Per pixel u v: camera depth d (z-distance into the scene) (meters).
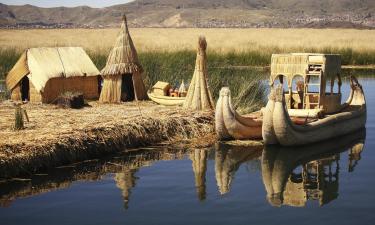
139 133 13.14
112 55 17.84
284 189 9.96
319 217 8.45
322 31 89.94
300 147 13.33
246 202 9.20
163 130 13.67
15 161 10.55
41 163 10.98
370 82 26.75
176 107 16.28
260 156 12.41
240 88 17.91
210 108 15.79
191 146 13.20
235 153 12.65
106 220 8.36
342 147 13.43
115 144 12.51
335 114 14.72
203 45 15.67
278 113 12.66
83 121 13.45
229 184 10.28
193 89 15.90
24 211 8.83
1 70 24.50
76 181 10.45
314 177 10.77
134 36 68.88
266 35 71.00
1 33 79.50
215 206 8.98
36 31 93.56
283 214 8.59
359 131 15.53
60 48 18.44
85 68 18.23
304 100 14.84
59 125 12.95
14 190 9.90
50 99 17.25
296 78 28.52
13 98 17.89
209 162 11.87
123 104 17.14
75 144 11.70
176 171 11.16
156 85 17.95
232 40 53.97
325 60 14.45
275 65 15.03
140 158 12.12
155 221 8.30
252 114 15.43
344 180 10.55
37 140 11.27
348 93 23.34
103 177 10.71
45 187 10.06
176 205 9.05
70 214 8.66
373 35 68.50
